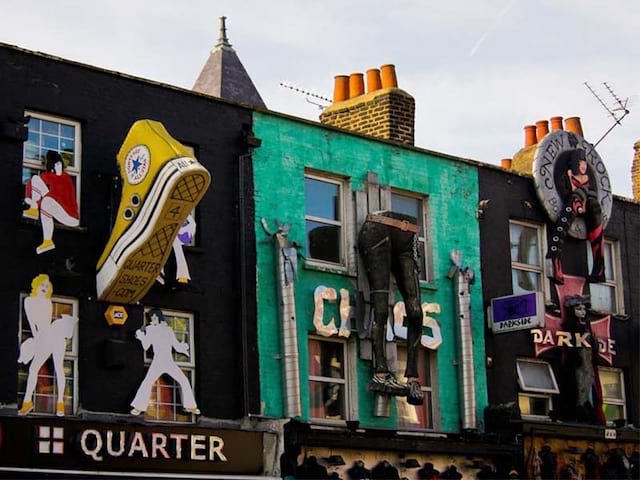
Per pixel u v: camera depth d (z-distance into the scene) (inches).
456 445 925.2
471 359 962.7
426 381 956.0
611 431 1021.8
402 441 893.2
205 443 791.7
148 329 797.9
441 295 970.7
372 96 1041.5
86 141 794.8
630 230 1136.2
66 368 763.4
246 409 832.3
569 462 1003.9
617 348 1090.7
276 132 898.1
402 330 924.6
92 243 783.1
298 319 877.8
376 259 900.6
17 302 745.0
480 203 1018.1
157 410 801.6
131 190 758.5
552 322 1042.7
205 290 835.4
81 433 735.7
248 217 867.4
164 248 754.2
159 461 767.7
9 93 764.0
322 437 847.7
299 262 887.1
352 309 909.8
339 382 901.8
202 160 853.8
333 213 930.1
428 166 990.4
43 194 762.2
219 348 834.8
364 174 941.8
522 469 962.7
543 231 1064.2
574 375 1037.8
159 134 757.3
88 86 802.2
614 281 1115.9
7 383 730.8
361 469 872.9
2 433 707.4
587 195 1069.8
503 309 985.5
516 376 1010.7
